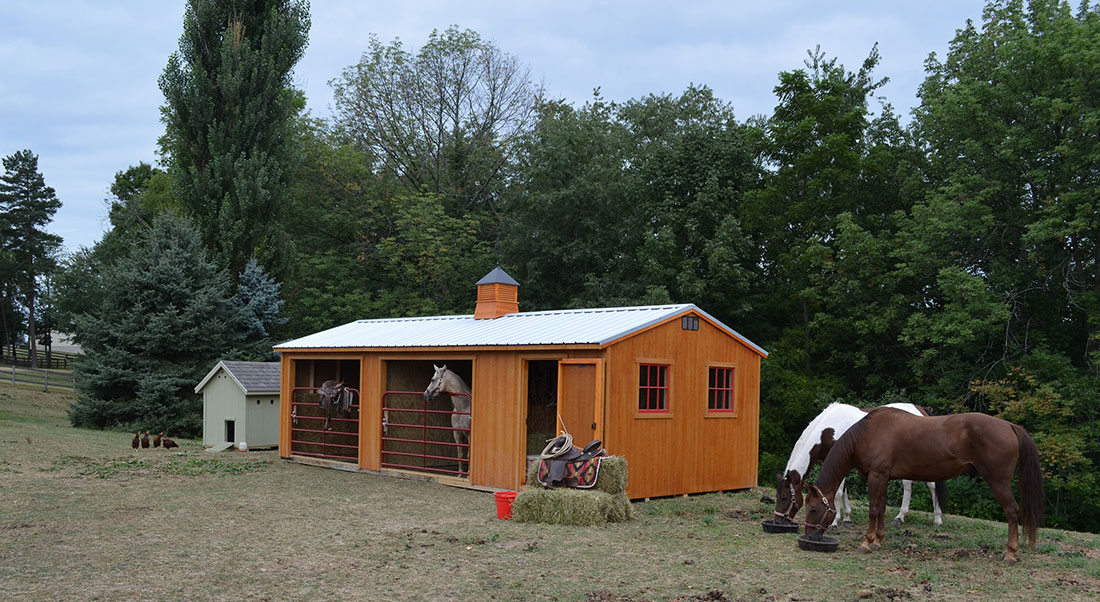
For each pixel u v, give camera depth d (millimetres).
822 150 26344
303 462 17359
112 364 26469
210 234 30266
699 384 13984
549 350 12797
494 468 13422
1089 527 20172
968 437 8570
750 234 27906
